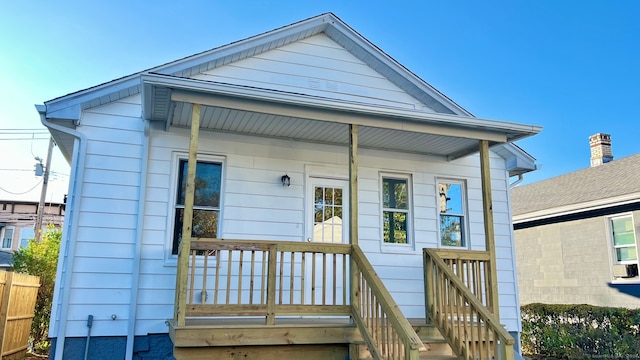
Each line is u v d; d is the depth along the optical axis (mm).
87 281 5602
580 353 9227
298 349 4922
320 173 6855
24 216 23656
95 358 5477
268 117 5836
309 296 6508
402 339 4070
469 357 4949
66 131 5758
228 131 6453
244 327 4703
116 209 5859
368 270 4906
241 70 6949
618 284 10305
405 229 7277
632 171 11680
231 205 6328
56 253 10445
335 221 6840
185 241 4664
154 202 6020
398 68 7605
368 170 7176
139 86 6137
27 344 8750
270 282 4953
